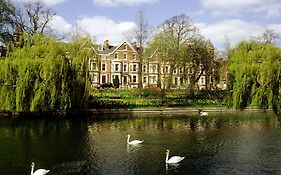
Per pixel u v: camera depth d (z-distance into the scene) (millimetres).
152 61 108938
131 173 30531
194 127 52844
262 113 69000
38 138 42812
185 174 30375
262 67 61062
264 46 65250
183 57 80938
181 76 95188
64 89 54344
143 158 35000
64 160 34094
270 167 32406
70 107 56375
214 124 55781
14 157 34719
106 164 32969
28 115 58094
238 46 67625
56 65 53219
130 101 71062
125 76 116562
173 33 85375
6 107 52469
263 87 61750
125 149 38562
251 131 49469
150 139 43781
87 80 57906
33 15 78062
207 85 105750
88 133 46875
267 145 40938
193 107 73375
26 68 52312
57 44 55938
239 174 30453
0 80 52281
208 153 37188
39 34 57781
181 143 41781
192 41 82125
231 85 64875
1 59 55094
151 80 116438
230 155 36469
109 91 83688
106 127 51844
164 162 33719
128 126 53219
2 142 40500
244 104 63281
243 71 62469
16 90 52281
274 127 52875
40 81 53031
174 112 70812
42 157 34844
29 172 30516
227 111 72125
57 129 48750
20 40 57812
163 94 80188
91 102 67125
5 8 66062
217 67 84125
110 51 116250
